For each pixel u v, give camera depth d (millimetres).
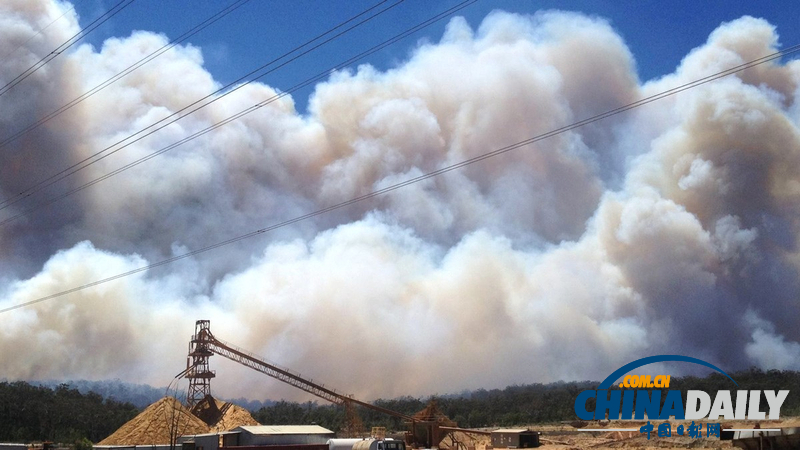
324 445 91812
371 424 198750
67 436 163250
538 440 105562
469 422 193000
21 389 185875
